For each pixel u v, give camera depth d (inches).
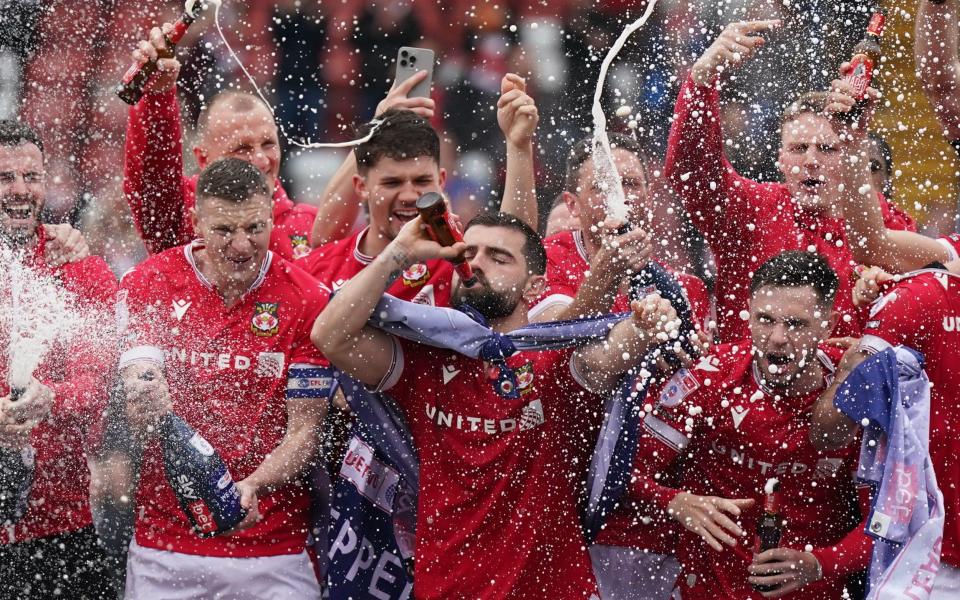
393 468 542.0
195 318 544.7
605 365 499.8
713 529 530.3
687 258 853.2
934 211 937.5
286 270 553.0
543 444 515.2
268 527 549.0
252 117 611.5
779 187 621.6
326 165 1127.6
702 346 552.1
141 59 563.5
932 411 565.9
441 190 572.4
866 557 542.3
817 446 541.3
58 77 1024.9
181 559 543.5
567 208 680.4
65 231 583.2
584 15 1112.8
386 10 1128.2
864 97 571.8
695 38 1073.5
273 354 543.2
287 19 1130.0
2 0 1013.8
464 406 513.0
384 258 478.3
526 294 519.8
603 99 1093.8
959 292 570.3
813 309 525.0
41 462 561.6
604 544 573.6
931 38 649.6
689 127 599.2
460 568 514.6
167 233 610.5
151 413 520.7
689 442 555.8
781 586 541.3
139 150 588.4
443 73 1132.5
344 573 546.0
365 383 512.4
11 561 565.3
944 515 558.6
